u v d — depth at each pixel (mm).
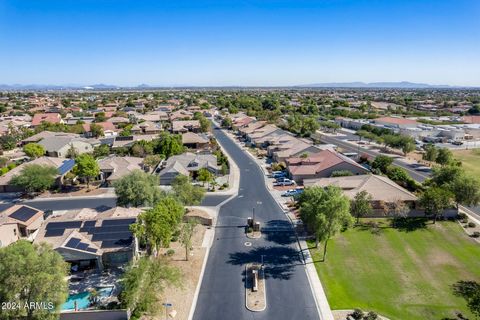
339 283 40875
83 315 34344
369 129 145125
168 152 99562
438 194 54219
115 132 141000
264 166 95312
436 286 40094
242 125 158250
